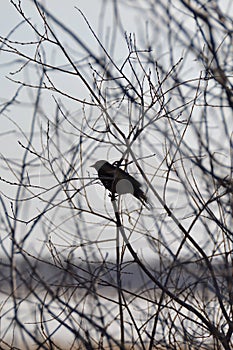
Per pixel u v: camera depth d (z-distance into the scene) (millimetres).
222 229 5242
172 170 5398
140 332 5586
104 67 5020
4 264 4680
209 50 4906
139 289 5309
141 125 5359
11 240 4684
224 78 4926
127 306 5227
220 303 5160
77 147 5453
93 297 5020
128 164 5527
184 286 5301
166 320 5328
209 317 5500
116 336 5434
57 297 4703
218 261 5336
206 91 5090
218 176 5074
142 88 5434
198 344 5289
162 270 5230
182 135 5195
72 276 5055
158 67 5227
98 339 5094
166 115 5270
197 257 5348
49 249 5129
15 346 4727
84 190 5445
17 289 4812
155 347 5328
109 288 5512
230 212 5234
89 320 4719
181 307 5363
